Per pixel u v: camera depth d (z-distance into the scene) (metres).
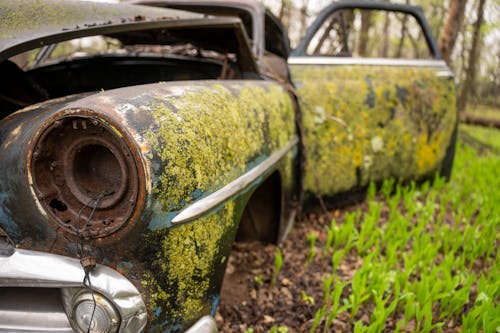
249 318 2.19
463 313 2.28
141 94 1.32
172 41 2.51
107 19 1.75
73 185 1.24
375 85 3.21
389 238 2.93
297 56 2.97
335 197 3.05
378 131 3.19
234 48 2.43
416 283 2.22
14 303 1.32
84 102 1.20
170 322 1.33
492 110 16.27
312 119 2.81
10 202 1.27
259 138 1.84
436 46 3.76
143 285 1.25
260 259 2.70
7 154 1.28
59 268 1.24
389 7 3.47
